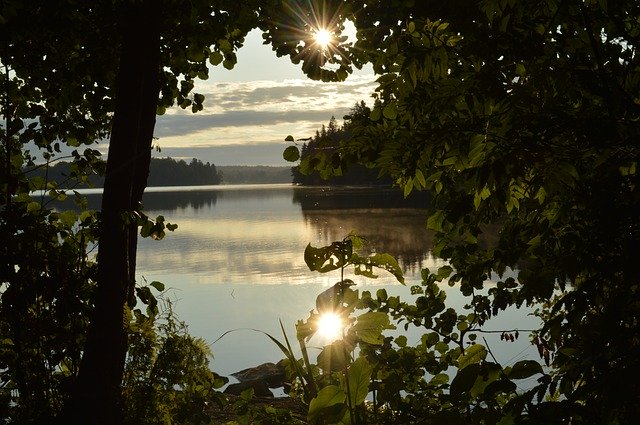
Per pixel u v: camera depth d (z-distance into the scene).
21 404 5.48
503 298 3.62
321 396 2.73
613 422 1.93
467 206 2.68
